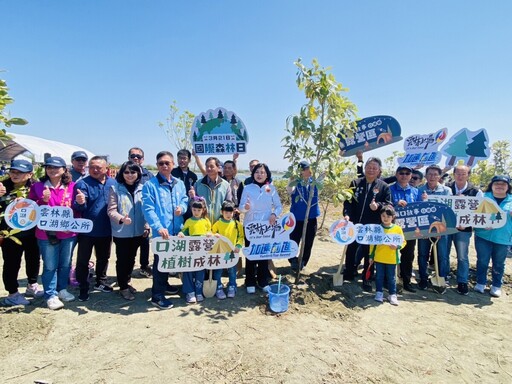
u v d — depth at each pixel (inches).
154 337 125.0
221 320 141.1
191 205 156.9
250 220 168.2
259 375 105.5
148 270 197.6
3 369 102.3
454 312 159.5
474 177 374.0
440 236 184.1
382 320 148.9
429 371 112.2
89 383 98.3
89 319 136.5
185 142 403.2
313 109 166.4
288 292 152.8
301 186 208.2
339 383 103.5
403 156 242.4
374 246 170.6
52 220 141.4
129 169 149.6
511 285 195.6
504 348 128.3
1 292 159.2
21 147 507.5
